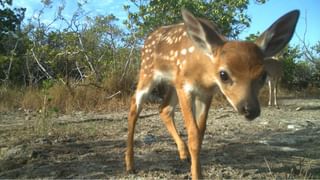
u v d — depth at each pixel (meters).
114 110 1.89
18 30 2.76
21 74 2.61
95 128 1.38
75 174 0.89
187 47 0.84
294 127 1.48
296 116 1.83
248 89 0.69
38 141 1.17
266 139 1.26
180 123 1.53
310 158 1.03
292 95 3.12
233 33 2.72
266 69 0.72
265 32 0.74
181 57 0.85
